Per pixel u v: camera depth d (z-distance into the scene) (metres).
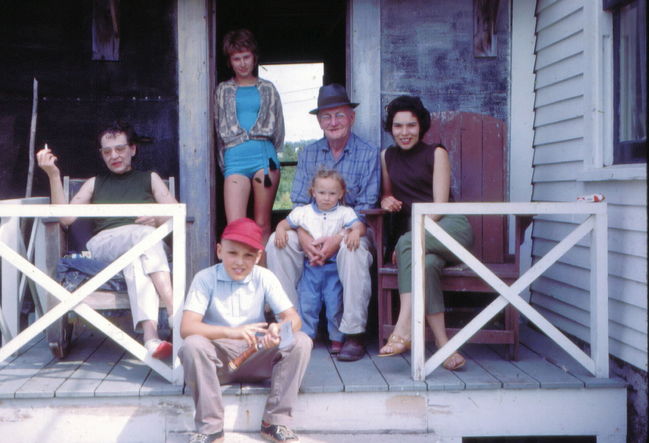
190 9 4.92
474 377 3.51
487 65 4.91
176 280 3.33
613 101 3.87
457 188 4.57
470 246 3.94
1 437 3.29
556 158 4.50
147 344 3.51
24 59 4.88
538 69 4.79
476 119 4.58
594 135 3.93
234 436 3.26
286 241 4.02
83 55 4.91
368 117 4.91
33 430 3.30
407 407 3.39
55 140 4.93
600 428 3.46
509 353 3.86
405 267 3.78
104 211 3.32
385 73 4.91
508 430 3.43
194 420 3.23
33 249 4.51
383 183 4.31
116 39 4.89
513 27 4.89
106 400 3.30
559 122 4.45
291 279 4.09
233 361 3.14
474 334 3.73
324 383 3.40
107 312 3.94
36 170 4.93
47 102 4.91
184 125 4.94
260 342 3.11
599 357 3.51
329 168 4.30
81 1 4.89
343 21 7.51
